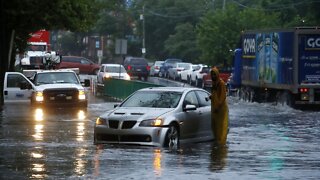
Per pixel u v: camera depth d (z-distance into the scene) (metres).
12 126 41.16
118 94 72.38
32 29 70.81
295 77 60.31
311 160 27.12
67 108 54.75
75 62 131.12
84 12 69.50
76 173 22.91
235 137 37.12
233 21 111.50
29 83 56.78
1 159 26.27
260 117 52.66
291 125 45.59
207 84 98.31
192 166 24.83
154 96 32.88
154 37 198.12
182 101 32.25
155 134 30.19
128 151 28.86
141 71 124.31
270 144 33.53
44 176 22.30
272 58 64.50
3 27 68.81
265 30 66.50
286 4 127.31
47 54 99.88
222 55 110.62
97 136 31.31
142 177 22.19
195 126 32.78
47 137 35.03
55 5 66.56
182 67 121.75
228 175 22.86
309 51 60.38
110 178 21.94
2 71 69.69
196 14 192.12
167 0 197.00
